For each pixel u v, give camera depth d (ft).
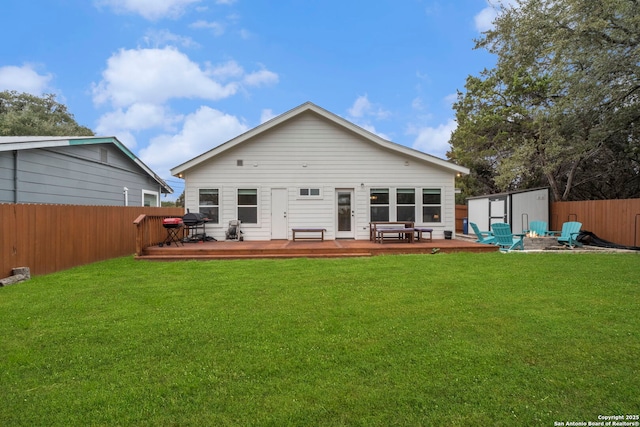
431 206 40.09
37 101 87.40
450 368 8.98
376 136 38.70
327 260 26.94
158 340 11.05
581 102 37.70
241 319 12.91
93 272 23.06
